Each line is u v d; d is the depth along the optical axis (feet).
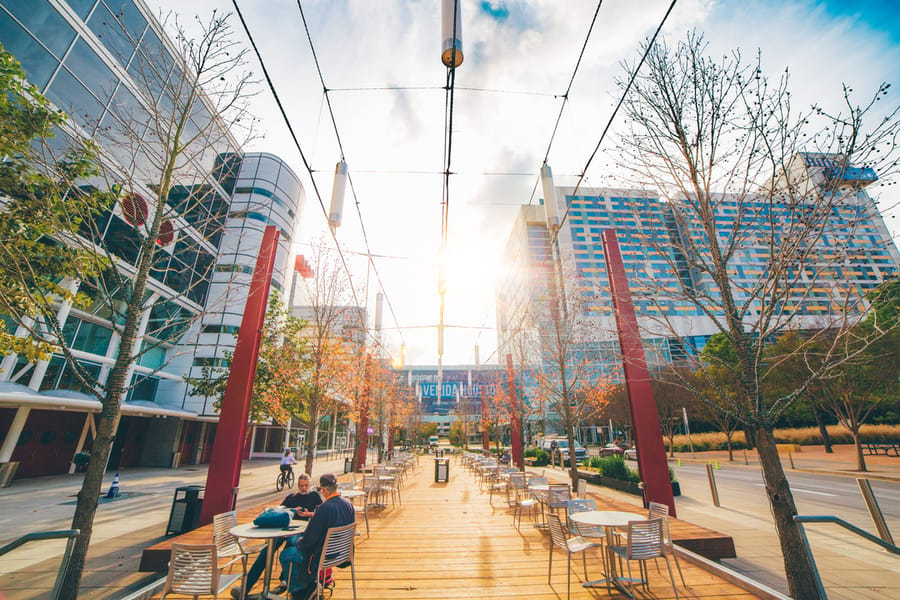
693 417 119.65
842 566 19.93
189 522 23.32
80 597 16.02
